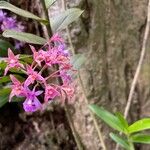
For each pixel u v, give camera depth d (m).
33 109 0.29
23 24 0.41
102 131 0.44
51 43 0.33
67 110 0.38
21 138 0.44
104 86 0.43
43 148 0.44
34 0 0.40
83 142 0.44
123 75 0.45
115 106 0.44
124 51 0.45
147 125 0.36
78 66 0.35
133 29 0.45
